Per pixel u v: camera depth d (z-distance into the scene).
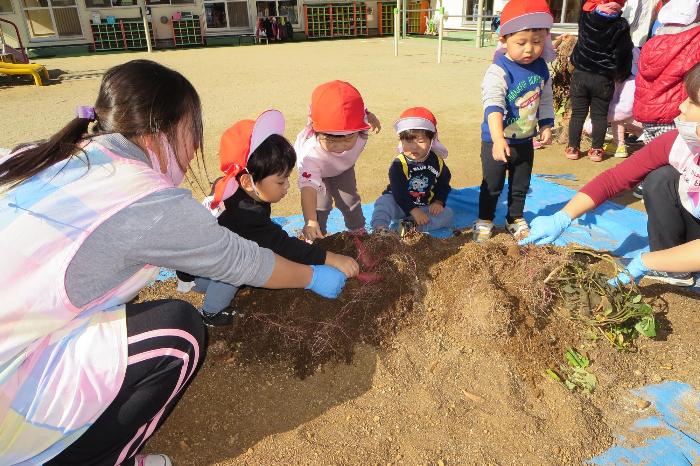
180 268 1.72
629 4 6.86
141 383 1.69
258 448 2.03
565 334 2.48
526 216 4.09
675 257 2.47
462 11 21.91
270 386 2.29
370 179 5.01
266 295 2.59
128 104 1.62
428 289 2.61
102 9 19.81
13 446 1.51
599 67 5.03
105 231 1.53
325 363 2.37
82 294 1.53
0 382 1.45
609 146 5.88
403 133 3.58
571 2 17.61
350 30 24.02
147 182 1.60
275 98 9.28
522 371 2.34
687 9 3.96
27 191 1.51
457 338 2.47
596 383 2.31
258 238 2.43
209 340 2.48
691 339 2.58
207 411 2.18
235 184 2.38
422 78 11.16
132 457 1.86
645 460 1.98
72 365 1.57
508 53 3.49
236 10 22.12
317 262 2.40
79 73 13.47
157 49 20.23
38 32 19.30
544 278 2.62
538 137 6.17
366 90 9.82
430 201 3.85
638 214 3.97
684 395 2.28
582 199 2.91
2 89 11.12
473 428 2.10
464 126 6.91
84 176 1.54
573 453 2.00
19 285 1.43
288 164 2.38
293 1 23.16
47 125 7.64
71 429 1.57
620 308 2.46
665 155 2.84
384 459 1.98
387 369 2.34
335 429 2.10
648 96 4.34
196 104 1.76
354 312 2.48
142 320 1.73
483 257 2.68
